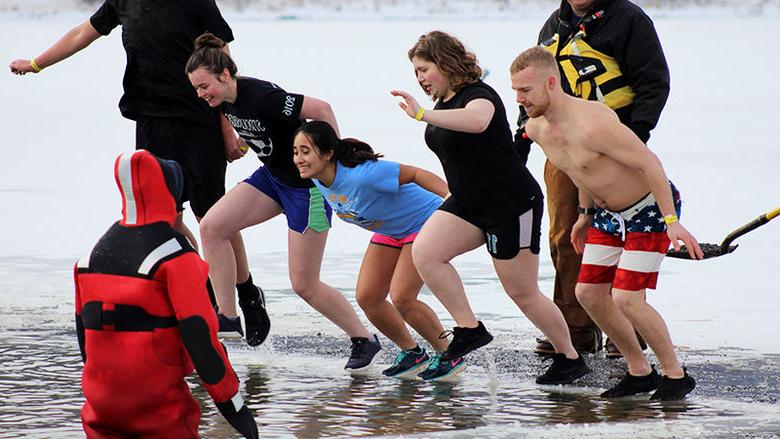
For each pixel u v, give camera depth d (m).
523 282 14.63
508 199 14.32
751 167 36.03
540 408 13.94
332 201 15.20
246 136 15.85
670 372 14.23
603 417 13.49
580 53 15.74
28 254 23.80
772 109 55.84
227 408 10.64
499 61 84.19
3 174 36.06
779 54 104.56
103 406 10.48
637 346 14.46
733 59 97.00
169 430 10.49
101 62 99.50
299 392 14.68
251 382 15.18
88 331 10.42
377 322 15.60
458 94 14.27
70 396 14.33
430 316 15.52
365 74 79.88
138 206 10.45
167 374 10.41
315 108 15.62
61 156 40.84
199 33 17.66
